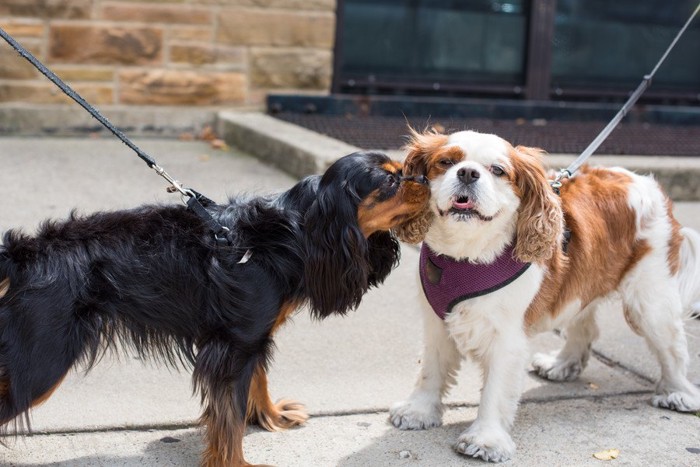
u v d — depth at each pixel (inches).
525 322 130.8
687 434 136.9
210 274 116.5
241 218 121.9
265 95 335.0
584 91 371.9
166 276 116.3
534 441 133.0
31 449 123.6
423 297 136.0
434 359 138.6
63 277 112.3
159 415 135.1
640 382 157.5
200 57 323.6
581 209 138.6
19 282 112.3
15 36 304.3
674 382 147.6
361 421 138.2
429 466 124.6
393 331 174.2
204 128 329.7
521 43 362.9
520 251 124.2
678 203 268.1
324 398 145.1
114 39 313.6
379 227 122.0
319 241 118.1
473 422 136.4
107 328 116.7
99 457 122.6
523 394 150.5
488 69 362.9
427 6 350.6
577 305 139.6
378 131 307.4
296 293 121.6
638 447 132.0
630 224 143.9
